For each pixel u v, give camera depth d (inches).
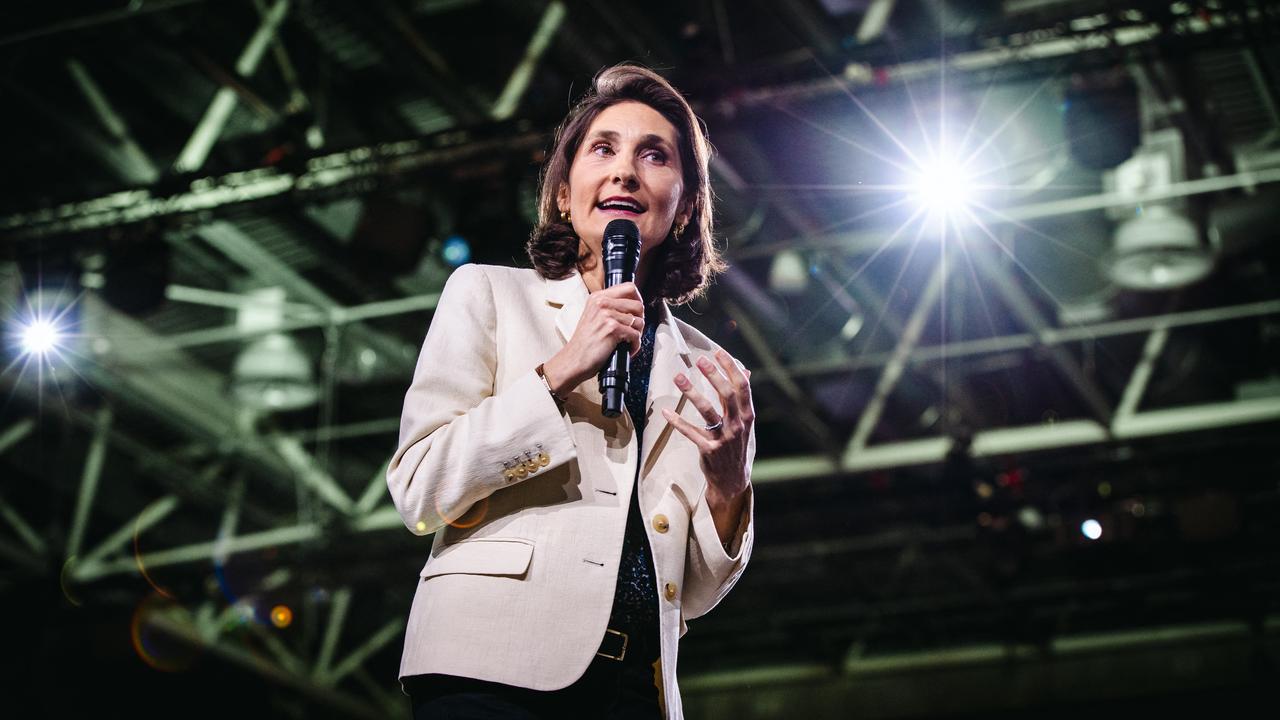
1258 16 220.1
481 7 247.3
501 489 62.4
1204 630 420.8
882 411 344.2
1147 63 227.5
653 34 247.8
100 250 271.0
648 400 67.8
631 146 72.3
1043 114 248.7
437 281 308.0
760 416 345.4
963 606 415.8
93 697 363.3
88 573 367.2
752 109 239.0
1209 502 341.4
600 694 59.9
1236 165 262.4
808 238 282.4
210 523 388.5
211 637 381.1
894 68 233.9
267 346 321.1
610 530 61.5
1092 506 351.9
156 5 236.7
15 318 283.1
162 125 270.2
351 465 375.6
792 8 245.4
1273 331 311.3
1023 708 425.7
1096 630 431.5
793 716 444.5
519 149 250.1
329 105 269.0
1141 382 317.7
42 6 241.6
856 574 398.0
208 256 299.3
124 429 346.3
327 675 410.6
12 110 261.4
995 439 335.6
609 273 68.0
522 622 58.7
